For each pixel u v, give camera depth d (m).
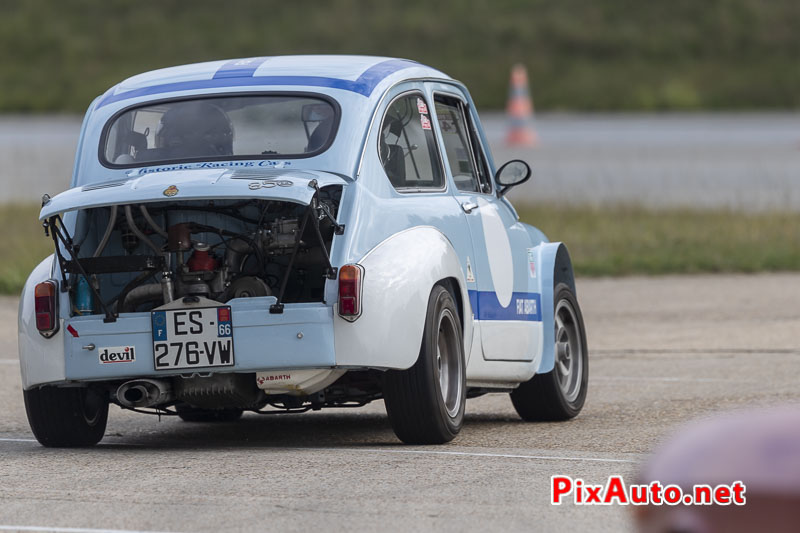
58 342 22.56
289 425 28.67
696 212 79.06
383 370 22.36
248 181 21.50
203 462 20.95
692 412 28.55
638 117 178.00
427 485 18.27
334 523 15.59
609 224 74.56
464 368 24.12
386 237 22.64
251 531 15.19
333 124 23.59
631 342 43.31
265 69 25.28
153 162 24.08
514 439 24.31
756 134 149.25
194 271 22.61
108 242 24.34
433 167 25.64
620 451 22.25
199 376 22.20
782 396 30.89
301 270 23.48
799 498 5.50
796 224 73.44
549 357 28.38
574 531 15.03
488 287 26.08
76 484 18.97
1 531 15.61
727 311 49.53
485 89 197.25
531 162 117.75
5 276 60.62
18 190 101.69
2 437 26.34
